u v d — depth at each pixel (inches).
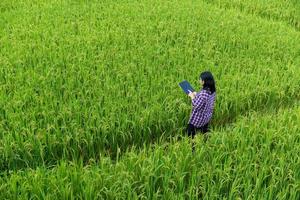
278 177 154.2
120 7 370.3
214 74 250.7
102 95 212.2
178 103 214.1
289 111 210.5
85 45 276.5
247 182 150.7
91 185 140.9
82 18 338.3
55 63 247.0
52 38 285.4
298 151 171.3
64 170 151.1
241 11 434.6
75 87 225.5
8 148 172.6
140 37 303.6
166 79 236.1
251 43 308.2
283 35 343.0
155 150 165.2
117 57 261.6
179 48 284.0
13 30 301.3
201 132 192.5
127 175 146.9
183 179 153.5
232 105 225.8
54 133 186.7
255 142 177.2
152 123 201.9
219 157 162.2
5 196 141.7
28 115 192.2
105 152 189.9
